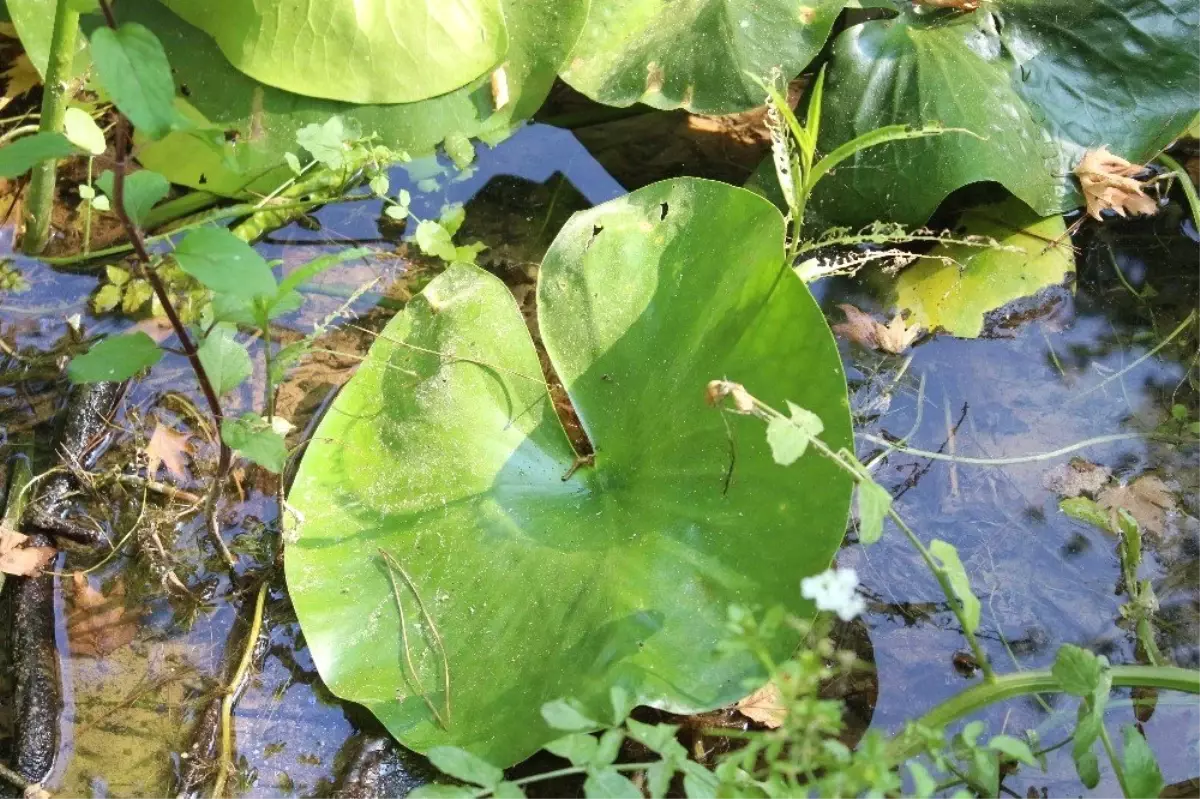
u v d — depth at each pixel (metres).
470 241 1.57
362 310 1.54
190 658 1.43
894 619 1.45
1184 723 1.42
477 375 1.45
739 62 1.54
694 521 1.41
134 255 1.55
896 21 1.57
